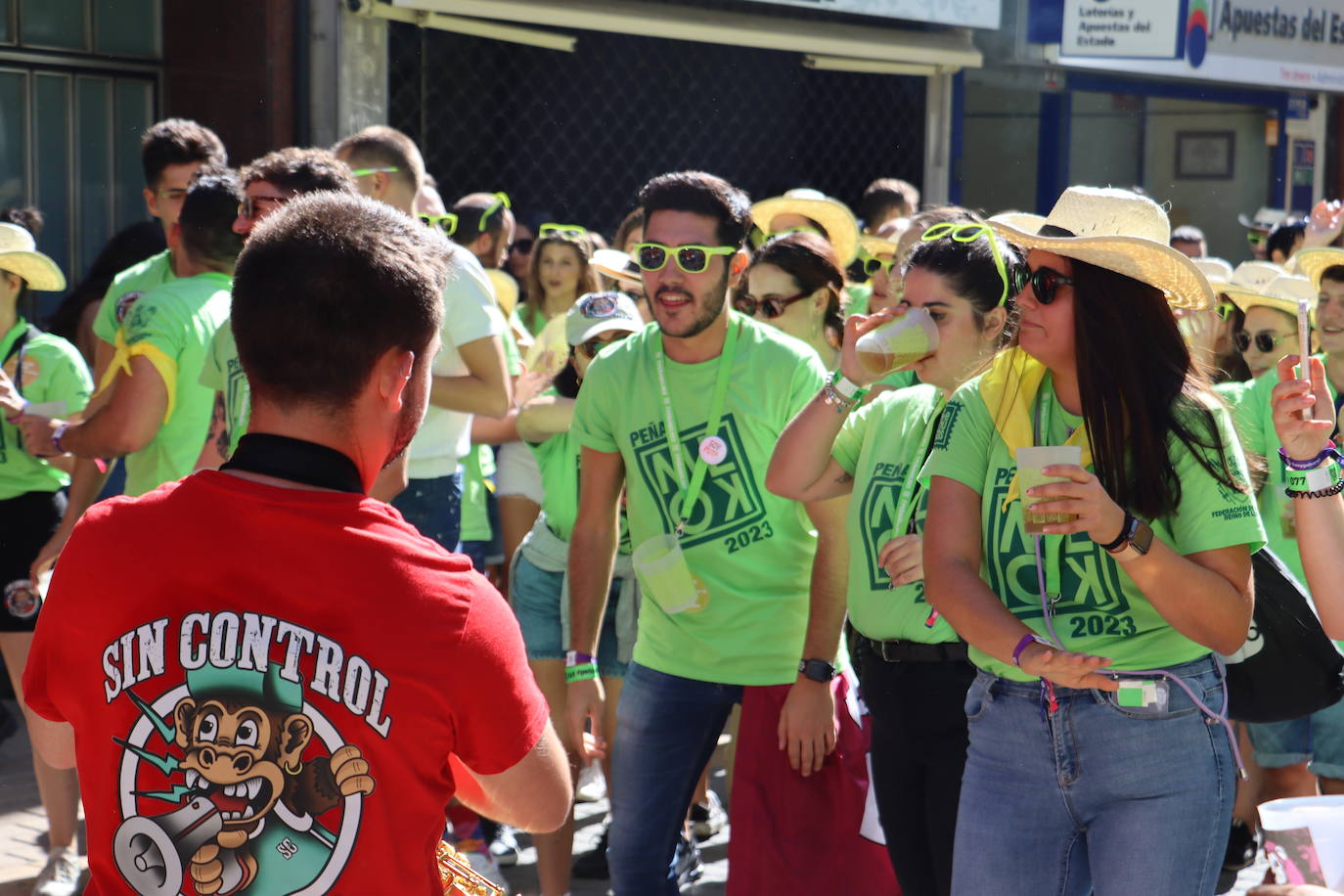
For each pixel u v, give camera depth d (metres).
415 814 2.11
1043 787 3.16
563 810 2.35
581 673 4.68
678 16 10.23
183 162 5.87
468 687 2.11
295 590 2.08
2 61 8.87
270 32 8.91
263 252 2.14
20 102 9.00
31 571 5.66
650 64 10.73
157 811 2.07
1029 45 12.70
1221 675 3.17
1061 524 2.87
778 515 4.42
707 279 4.34
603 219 10.68
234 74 9.10
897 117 12.38
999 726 3.22
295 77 9.05
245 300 2.13
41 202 9.15
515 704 2.16
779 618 4.41
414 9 9.12
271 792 2.05
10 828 6.21
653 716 4.47
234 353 4.50
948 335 3.65
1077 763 3.11
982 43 12.62
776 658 4.39
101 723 2.10
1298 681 3.52
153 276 5.72
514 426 6.38
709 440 4.40
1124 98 14.55
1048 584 3.13
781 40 10.80
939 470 3.26
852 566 4.07
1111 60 13.02
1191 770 3.07
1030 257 3.11
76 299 7.75
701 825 6.52
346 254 2.12
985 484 3.24
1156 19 12.67
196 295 4.99
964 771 3.36
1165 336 3.03
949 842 3.89
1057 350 3.09
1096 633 3.12
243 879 2.05
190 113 9.40
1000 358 3.28
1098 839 3.12
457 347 5.11
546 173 10.30
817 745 4.25
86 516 2.18
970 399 3.29
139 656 2.08
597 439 4.66
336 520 2.11
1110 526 2.84
